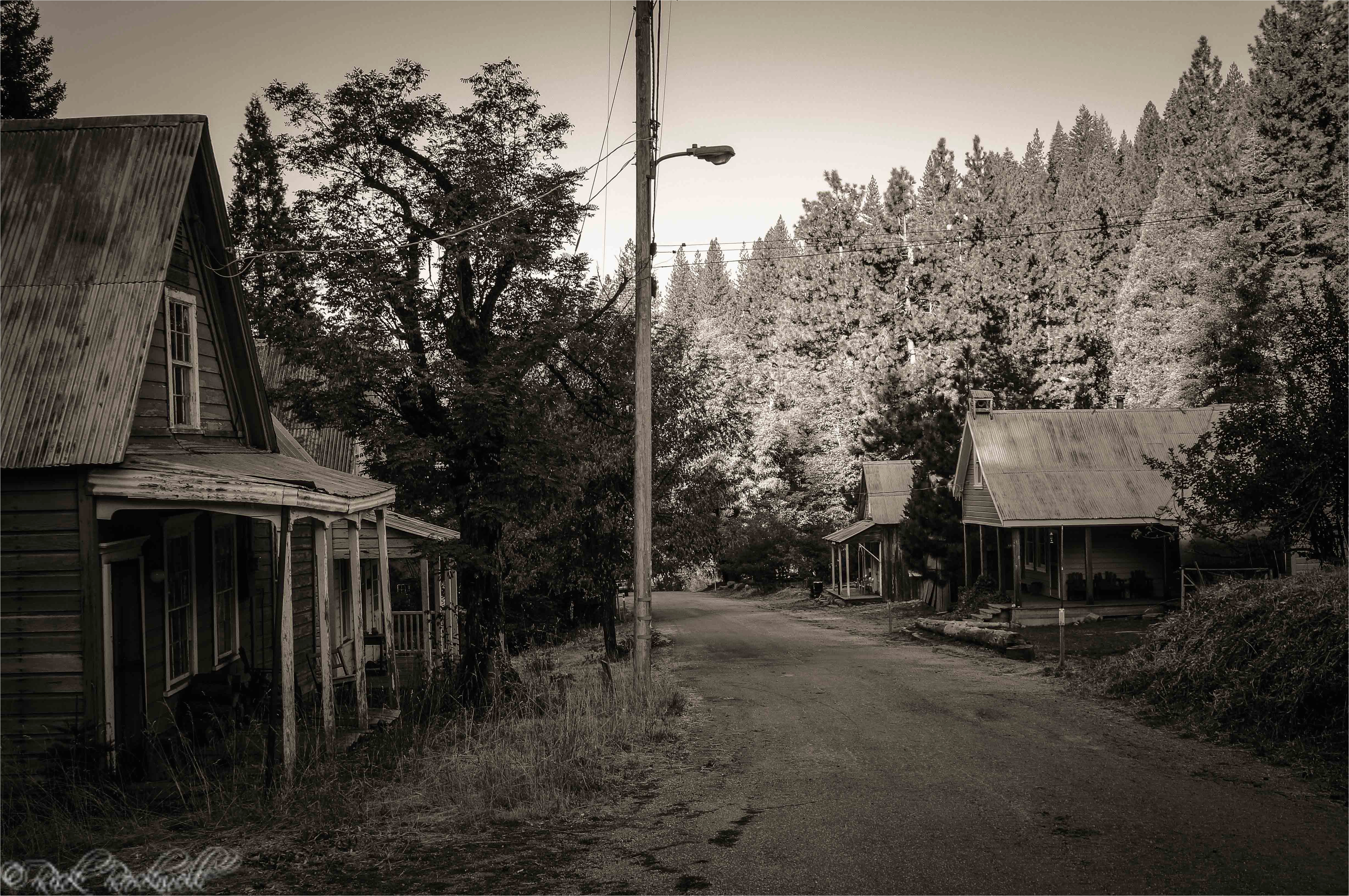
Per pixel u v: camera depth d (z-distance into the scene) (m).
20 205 10.68
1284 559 24.42
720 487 26.80
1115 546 29.84
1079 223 71.38
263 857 7.15
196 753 10.09
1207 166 52.94
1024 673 17.97
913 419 44.81
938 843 7.48
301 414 15.75
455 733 11.95
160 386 11.27
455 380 14.77
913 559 34.91
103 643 9.16
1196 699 12.51
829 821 8.23
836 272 73.69
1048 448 29.52
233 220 28.09
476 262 16.03
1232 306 40.09
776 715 13.95
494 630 16.31
